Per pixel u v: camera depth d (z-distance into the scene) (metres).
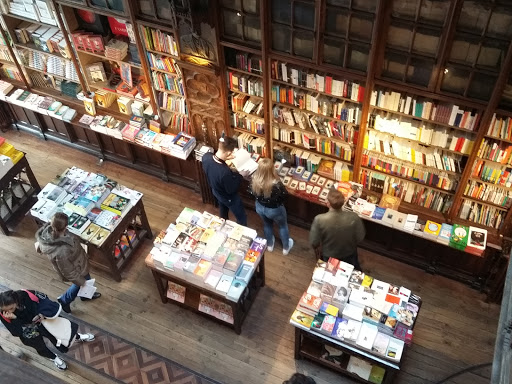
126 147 8.32
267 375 6.21
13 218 7.80
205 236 6.29
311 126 6.70
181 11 5.94
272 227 7.06
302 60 5.78
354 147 6.64
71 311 6.83
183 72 6.70
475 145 5.56
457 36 4.85
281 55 5.86
